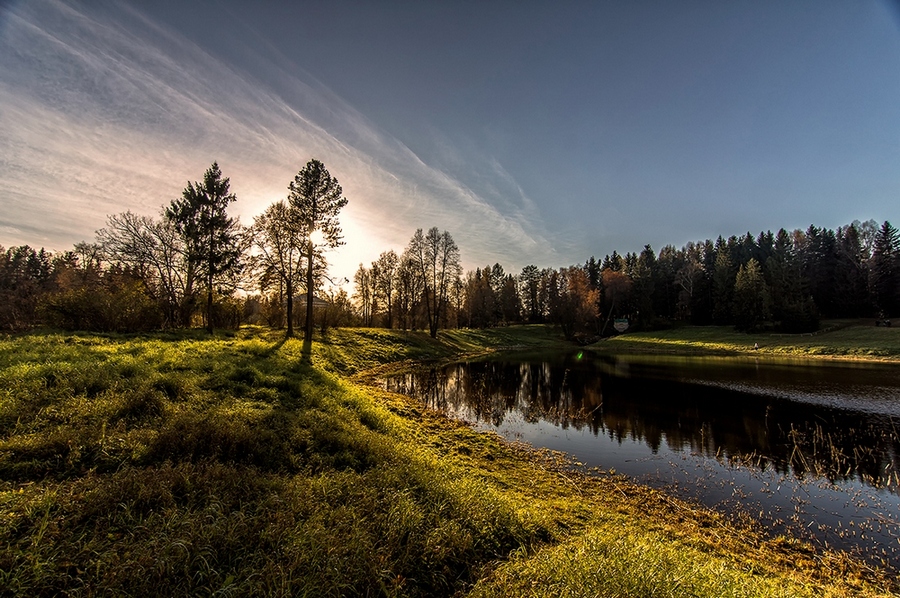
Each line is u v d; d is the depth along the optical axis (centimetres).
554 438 1492
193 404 923
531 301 9569
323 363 2334
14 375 859
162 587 384
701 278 7606
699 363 3775
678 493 1042
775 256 6681
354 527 539
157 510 511
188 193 2952
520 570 521
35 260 5541
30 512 456
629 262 9025
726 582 520
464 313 7481
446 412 1828
